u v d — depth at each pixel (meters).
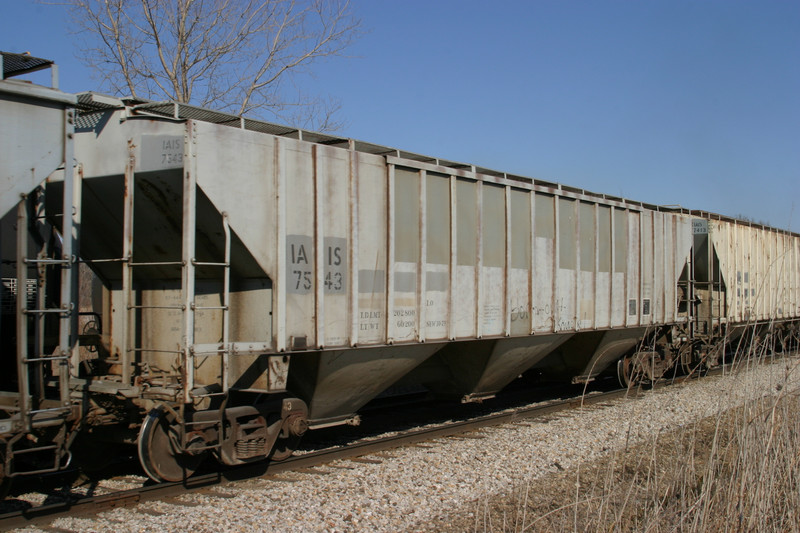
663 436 10.41
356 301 8.78
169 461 7.47
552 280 12.20
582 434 10.70
